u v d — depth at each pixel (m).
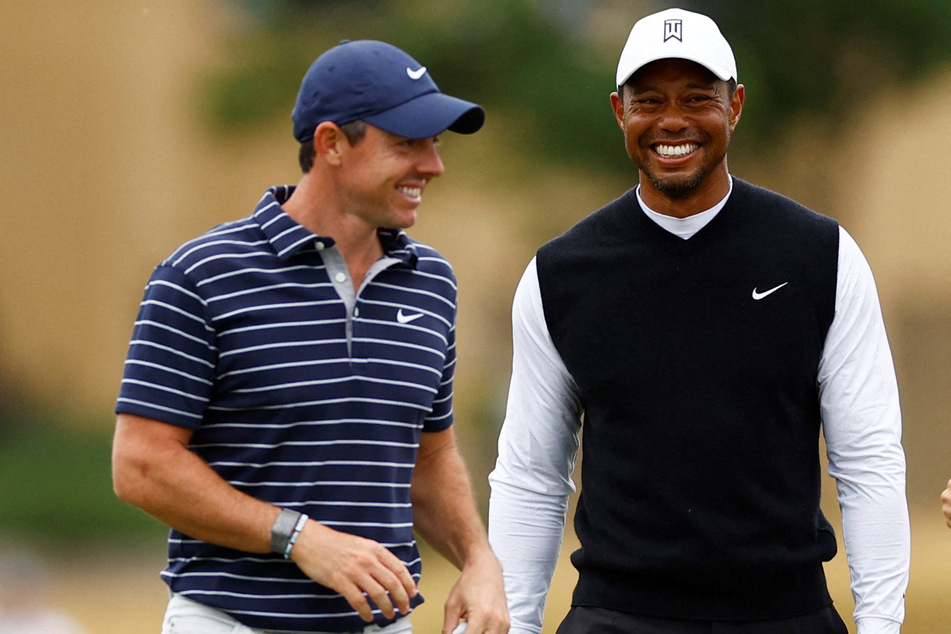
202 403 12.14
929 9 46.44
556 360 15.22
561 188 51.53
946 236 71.19
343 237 12.55
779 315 14.31
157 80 87.56
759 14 47.66
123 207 88.94
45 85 88.31
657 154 14.35
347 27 52.94
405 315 12.80
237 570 12.27
